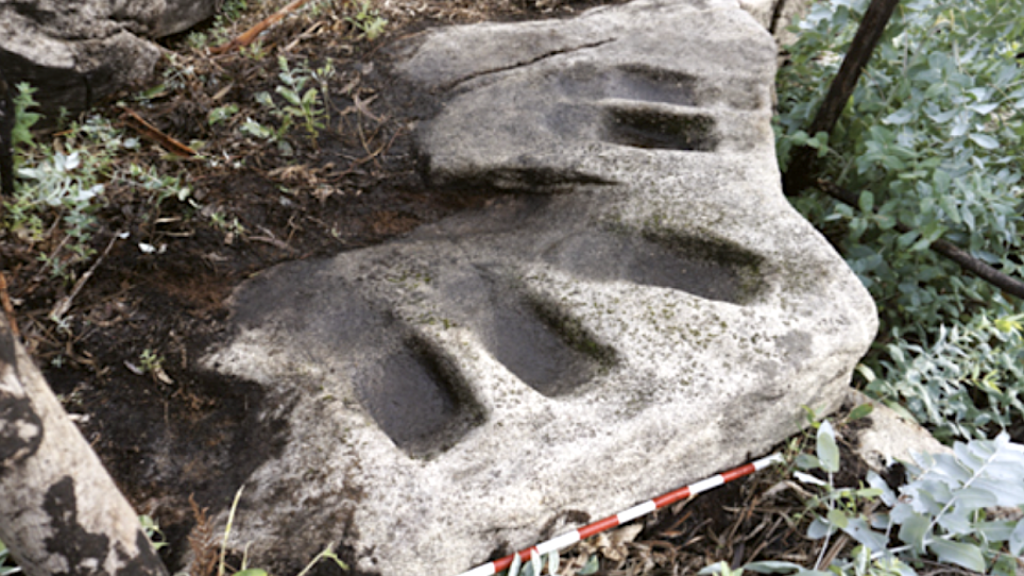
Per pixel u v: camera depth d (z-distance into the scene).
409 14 3.59
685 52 3.38
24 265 2.13
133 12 2.76
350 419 1.78
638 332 1.98
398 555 1.54
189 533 1.59
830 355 1.97
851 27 3.21
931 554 1.86
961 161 2.78
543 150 2.74
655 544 1.88
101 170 2.44
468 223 2.60
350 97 3.01
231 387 1.89
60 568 1.02
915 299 2.75
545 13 3.80
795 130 3.28
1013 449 1.88
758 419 1.93
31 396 0.95
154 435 1.80
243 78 3.01
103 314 2.05
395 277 2.25
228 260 2.29
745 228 2.31
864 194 2.79
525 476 1.65
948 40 2.92
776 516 1.96
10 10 2.39
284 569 1.52
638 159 2.63
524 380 1.97
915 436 2.15
